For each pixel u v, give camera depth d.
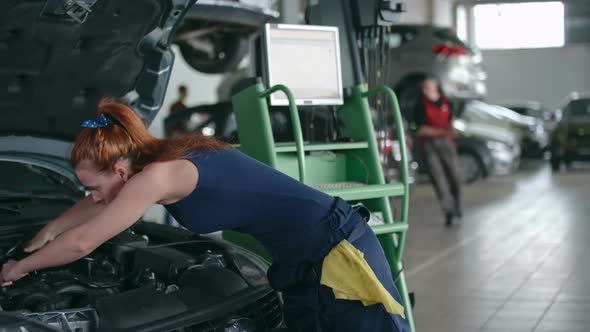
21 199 3.68
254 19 7.83
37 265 2.47
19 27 3.07
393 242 3.98
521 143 18.27
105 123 2.55
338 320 2.69
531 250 7.46
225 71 8.80
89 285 3.01
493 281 6.17
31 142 3.71
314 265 2.68
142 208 2.48
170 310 2.73
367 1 4.39
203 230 2.62
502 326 4.89
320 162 4.14
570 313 5.16
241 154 2.71
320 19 4.36
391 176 11.47
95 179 2.55
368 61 4.52
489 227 9.04
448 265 6.85
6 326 2.37
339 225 2.68
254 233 2.69
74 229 2.45
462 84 13.79
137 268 3.28
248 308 2.95
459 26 27.34
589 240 7.92
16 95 3.46
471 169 13.81
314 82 4.05
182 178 2.53
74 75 3.55
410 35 13.73
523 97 28.45
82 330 2.69
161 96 3.91
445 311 5.30
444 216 10.05
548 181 14.45
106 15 3.26
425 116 9.20
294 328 2.81
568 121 16.22
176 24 3.64
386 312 2.67
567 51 27.78
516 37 28.31
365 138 4.13
